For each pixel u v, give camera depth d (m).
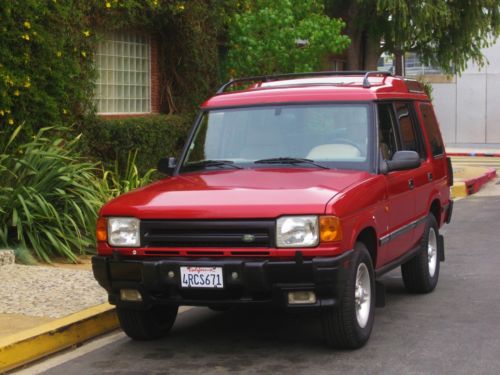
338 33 17.97
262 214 6.39
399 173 7.99
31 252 10.74
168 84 17.55
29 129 12.54
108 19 15.09
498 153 33.78
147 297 6.72
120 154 15.13
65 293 8.73
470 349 6.91
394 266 7.97
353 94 7.81
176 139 16.73
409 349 6.93
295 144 7.68
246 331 7.73
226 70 18.23
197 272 6.46
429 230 9.15
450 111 40.16
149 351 7.13
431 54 26.42
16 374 6.57
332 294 6.44
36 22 12.77
